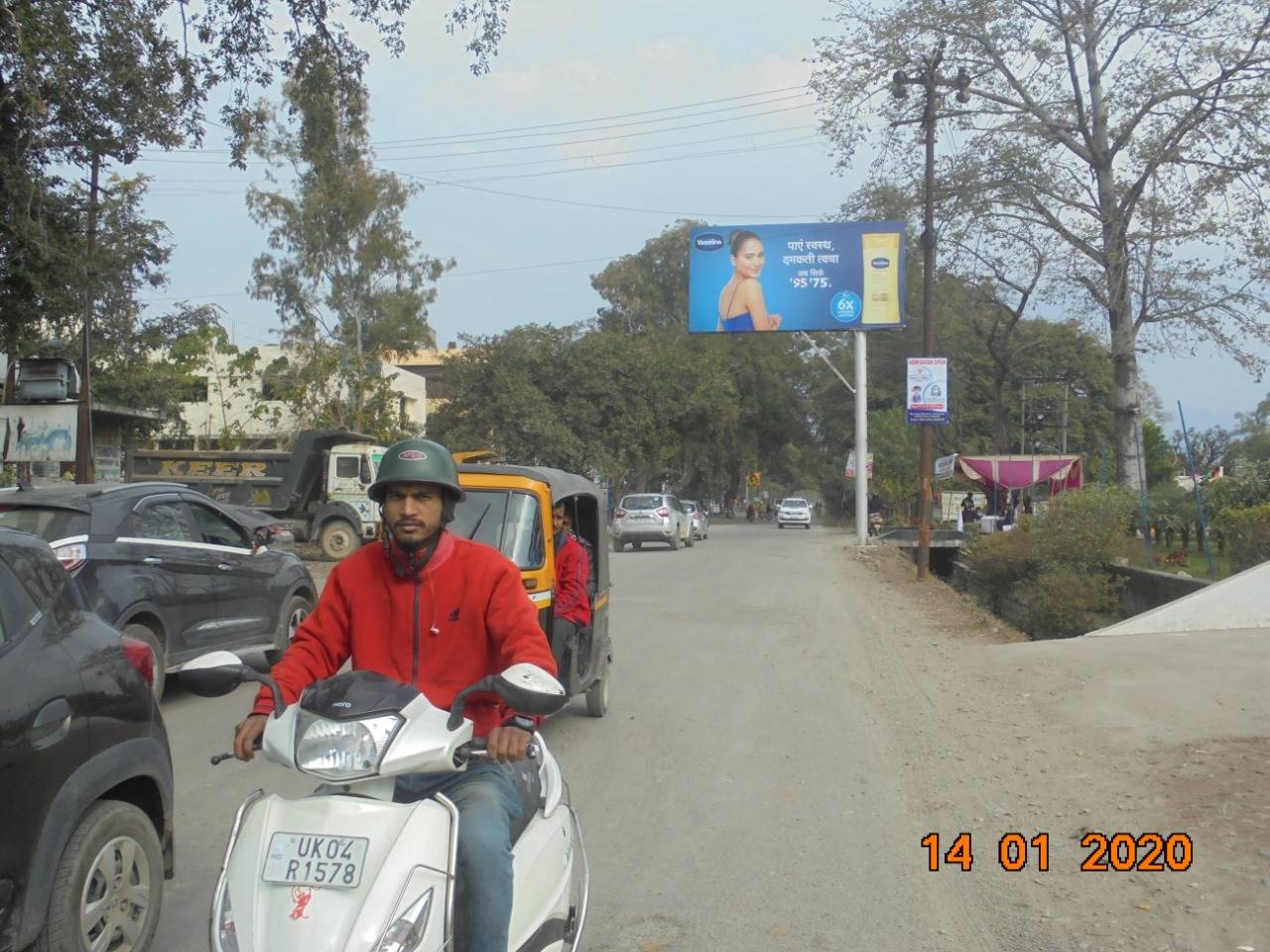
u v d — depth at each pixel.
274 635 11.16
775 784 7.52
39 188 12.71
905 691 10.80
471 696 3.47
